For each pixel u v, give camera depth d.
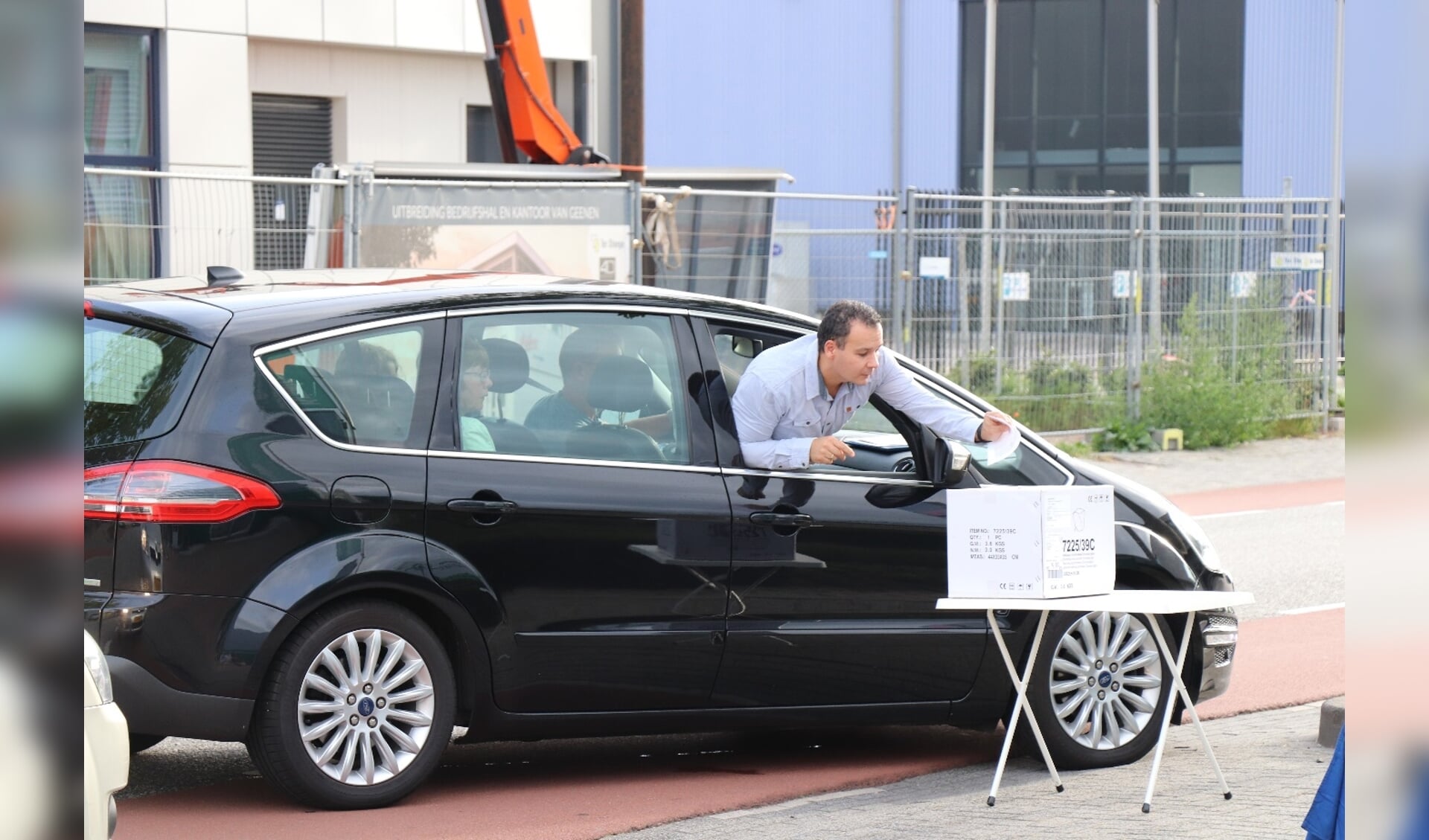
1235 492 24.75
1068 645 9.56
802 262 24.75
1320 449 29.52
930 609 9.35
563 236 21.98
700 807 8.55
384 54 35.25
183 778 9.00
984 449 9.83
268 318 8.16
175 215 19.73
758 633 8.92
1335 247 31.03
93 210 19.22
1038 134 66.81
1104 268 27.73
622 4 23.81
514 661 8.41
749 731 10.73
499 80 28.91
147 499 7.66
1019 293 26.61
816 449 8.82
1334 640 13.86
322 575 7.87
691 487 8.84
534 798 8.68
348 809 8.16
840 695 9.20
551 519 8.45
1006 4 66.31
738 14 58.66
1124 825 8.16
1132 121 65.88
